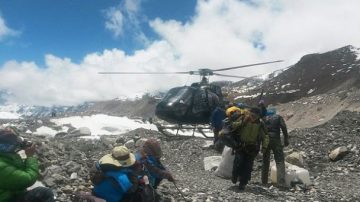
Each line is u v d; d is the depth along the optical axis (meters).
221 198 10.52
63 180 9.95
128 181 7.00
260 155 16.14
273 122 13.15
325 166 15.95
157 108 23.12
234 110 11.99
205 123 22.67
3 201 6.16
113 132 26.09
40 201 6.58
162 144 19.64
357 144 17.14
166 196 9.73
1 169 6.09
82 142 18.25
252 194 11.51
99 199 6.95
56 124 26.61
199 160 17.25
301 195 11.77
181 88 23.48
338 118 21.67
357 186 13.16
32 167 6.40
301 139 18.84
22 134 14.68
